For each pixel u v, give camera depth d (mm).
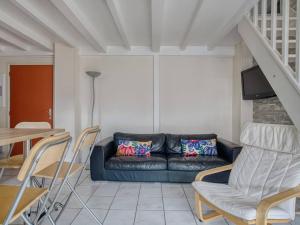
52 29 3373
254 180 2041
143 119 4758
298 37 2094
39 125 2773
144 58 4750
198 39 4230
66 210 2406
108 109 4766
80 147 1775
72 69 4445
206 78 4746
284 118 3189
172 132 4758
